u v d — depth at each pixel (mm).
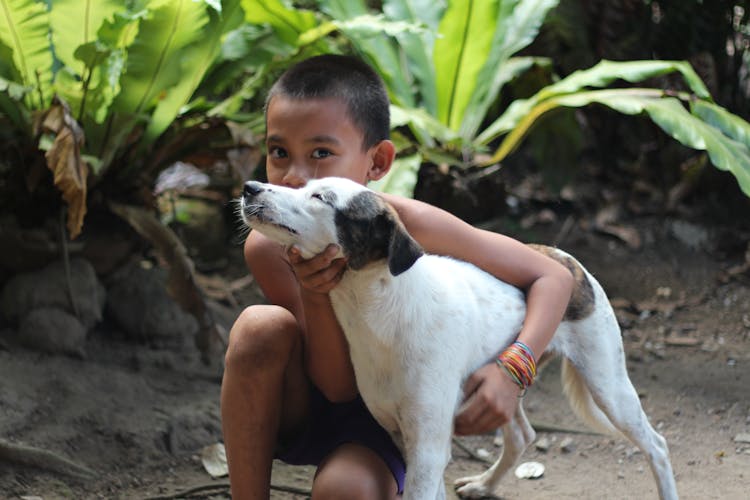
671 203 5926
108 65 3553
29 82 3676
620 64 4301
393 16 4812
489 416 2268
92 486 3018
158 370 3795
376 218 2064
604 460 3418
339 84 2314
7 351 3639
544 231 5711
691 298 5031
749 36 6164
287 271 2504
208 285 4695
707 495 3066
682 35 5918
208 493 3021
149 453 3215
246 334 2338
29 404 3295
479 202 4785
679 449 3467
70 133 3291
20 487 2945
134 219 3713
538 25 4855
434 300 2250
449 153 4602
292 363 2424
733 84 6164
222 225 5043
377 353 2230
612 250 5551
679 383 4078
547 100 4414
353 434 2375
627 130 6348
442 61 4676
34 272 3895
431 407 2229
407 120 4195
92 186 3822
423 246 2455
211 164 4074
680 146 6086
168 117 3822
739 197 5984
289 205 2025
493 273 2486
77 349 3740
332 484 2230
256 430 2389
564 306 2455
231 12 3627
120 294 4023
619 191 6172
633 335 4621
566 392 2842
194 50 3656
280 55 4227
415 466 2236
